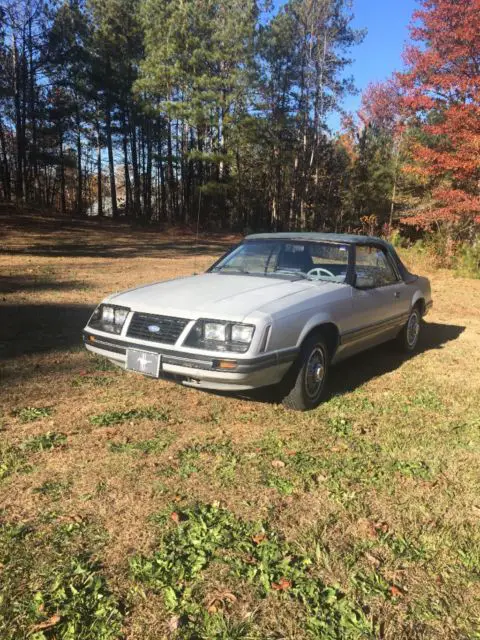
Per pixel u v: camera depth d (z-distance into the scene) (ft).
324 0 112.98
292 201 128.06
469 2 53.06
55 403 15.25
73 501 10.22
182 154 124.57
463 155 52.95
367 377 19.10
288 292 15.31
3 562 8.41
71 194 201.67
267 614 7.56
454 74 54.39
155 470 11.51
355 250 17.94
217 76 104.68
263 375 13.42
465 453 12.89
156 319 14.11
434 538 9.47
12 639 6.98
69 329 24.12
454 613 7.75
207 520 9.73
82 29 120.88
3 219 100.99
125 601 7.70
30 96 121.90
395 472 11.85
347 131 128.77
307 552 8.96
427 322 30.22
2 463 11.63
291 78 116.06
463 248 56.65
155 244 83.51
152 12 104.83
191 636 7.14
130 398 15.84
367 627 7.39
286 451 12.68
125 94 129.08
